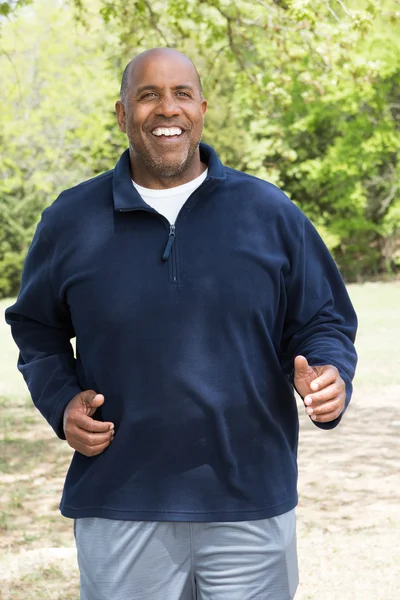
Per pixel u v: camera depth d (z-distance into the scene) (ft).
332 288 12.60
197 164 12.07
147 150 11.65
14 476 32.73
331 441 36.96
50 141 102.12
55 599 20.21
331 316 12.28
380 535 24.61
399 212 101.14
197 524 11.43
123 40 43.98
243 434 11.43
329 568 22.09
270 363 11.68
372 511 26.99
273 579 11.67
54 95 92.89
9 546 24.39
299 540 24.39
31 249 12.35
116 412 11.45
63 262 11.85
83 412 11.38
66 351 12.73
